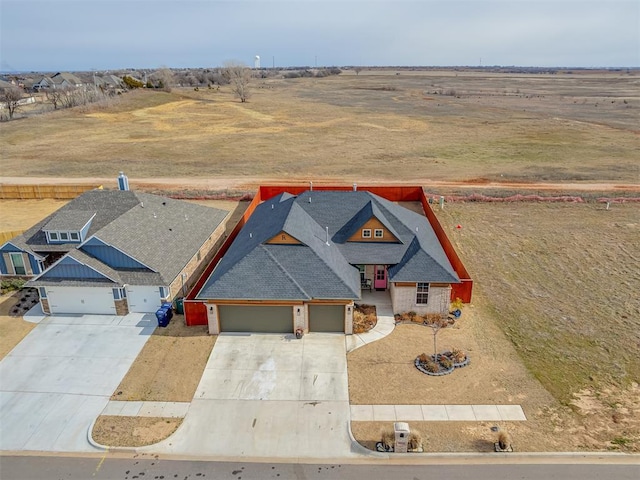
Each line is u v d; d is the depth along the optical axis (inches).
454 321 982.4
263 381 807.7
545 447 663.1
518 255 1325.0
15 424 719.7
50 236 1137.4
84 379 816.3
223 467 643.5
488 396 766.5
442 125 3444.9
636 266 1248.8
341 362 854.5
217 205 1791.3
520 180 2062.0
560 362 853.2
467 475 623.5
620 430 693.3
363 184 1983.3
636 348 892.6
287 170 2258.9
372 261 1061.8
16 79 7839.6
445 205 1758.1
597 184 1985.7
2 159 2471.7
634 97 5433.1
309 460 653.9
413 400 759.7
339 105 4630.9
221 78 7308.1
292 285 919.7
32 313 1022.4
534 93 6018.7
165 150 2709.2
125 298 1008.2
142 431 704.4
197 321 973.2
